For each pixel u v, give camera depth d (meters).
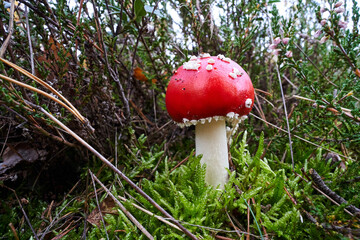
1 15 0.16
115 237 0.16
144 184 0.20
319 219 0.15
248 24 0.24
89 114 0.23
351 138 0.19
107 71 0.20
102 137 0.23
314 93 0.19
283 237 0.16
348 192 0.18
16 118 0.18
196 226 0.15
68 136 0.21
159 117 0.31
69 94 0.20
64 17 0.19
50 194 0.21
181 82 0.17
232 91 0.16
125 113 0.22
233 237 0.16
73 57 0.19
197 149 0.19
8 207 0.17
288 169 0.22
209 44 0.30
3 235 0.16
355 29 0.17
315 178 0.17
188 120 0.17
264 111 0.31
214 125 0.18
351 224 0.15
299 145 0.25
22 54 0.19
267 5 0.24
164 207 0.18
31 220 0.18
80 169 0.23
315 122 0.20
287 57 0.19
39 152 0.21
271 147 0.24
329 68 0.27
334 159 0.23
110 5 0.21
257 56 0.32
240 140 0.27
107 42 0.20
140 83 0.29
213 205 0.17
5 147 0.21
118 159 0.22
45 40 0.18
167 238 0.15
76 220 0.18
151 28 0.21
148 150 0.26
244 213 0.17
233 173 0.18
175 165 0.24
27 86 0.14
